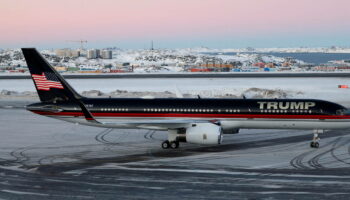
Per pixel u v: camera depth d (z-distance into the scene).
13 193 37.25
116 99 62.22
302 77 188.25
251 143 60.78
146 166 46.69
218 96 119.19
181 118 59.72
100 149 56.44
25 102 113.88
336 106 56.78
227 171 44.22
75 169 45.47
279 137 65.88
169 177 41.97
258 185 39.00
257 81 167.88
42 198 35.88
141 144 59.94
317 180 40.47
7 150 55.75
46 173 43.81
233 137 66.00
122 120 61.31
